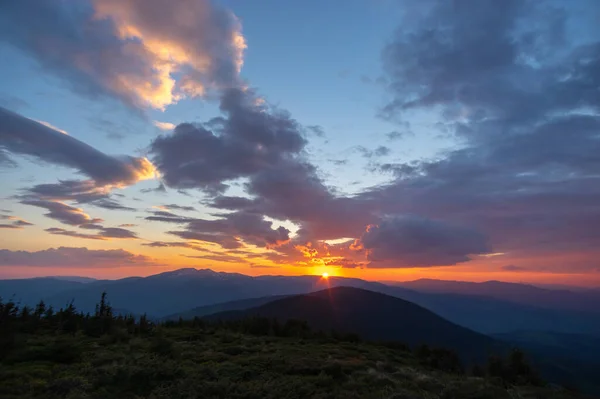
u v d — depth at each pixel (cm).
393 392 1547
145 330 3144
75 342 2314
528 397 1828
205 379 1560
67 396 1279
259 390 1445
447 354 3166
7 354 1861
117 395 1326
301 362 2016
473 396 1549
